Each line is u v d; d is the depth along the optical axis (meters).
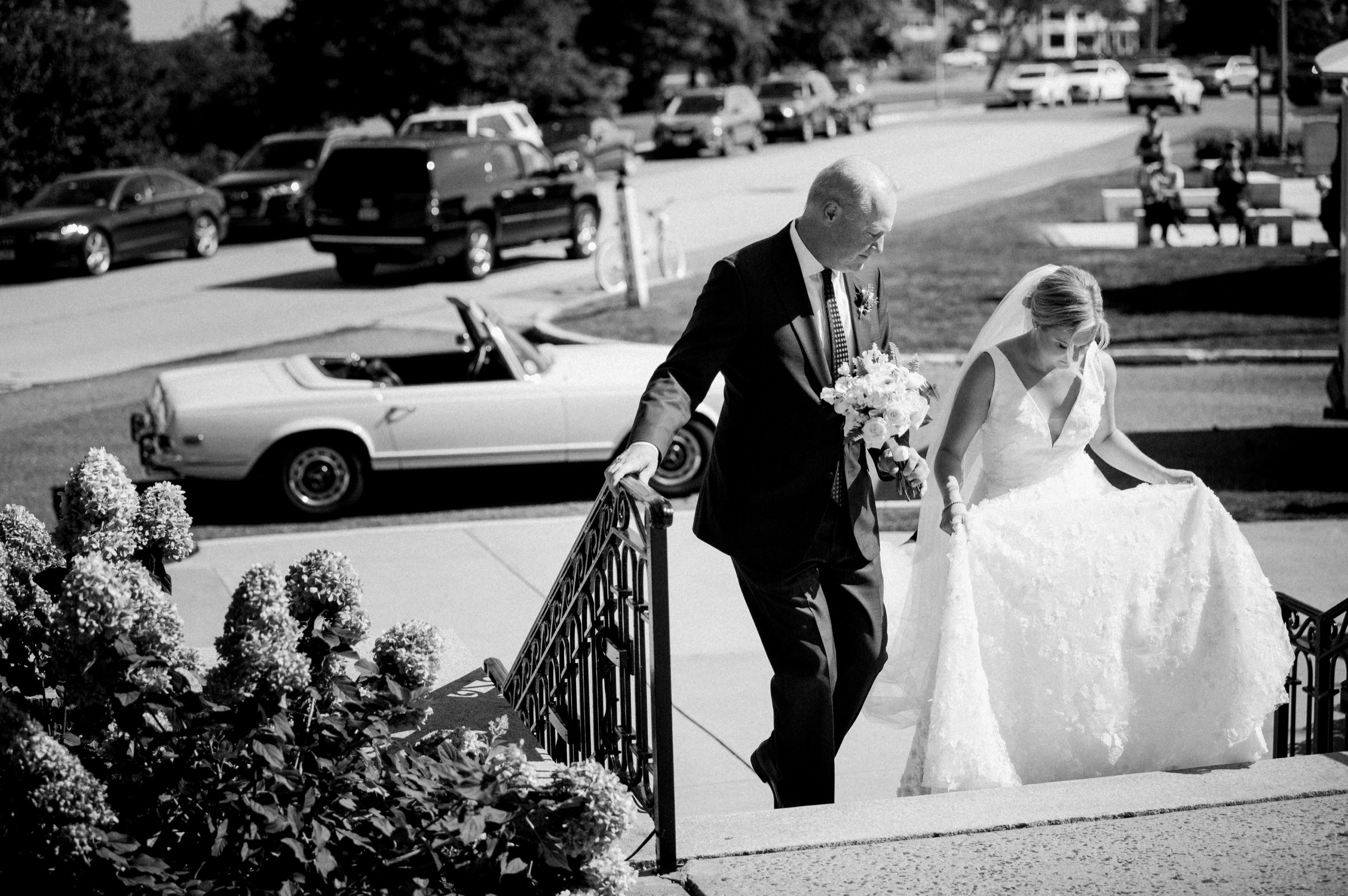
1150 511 4.22
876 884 3.32
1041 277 4.60
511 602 7.74
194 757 3.15
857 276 4.37
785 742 4.37
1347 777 3.86
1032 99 60.19
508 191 20.78
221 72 39.56
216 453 9.27
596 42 53.69
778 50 64.38
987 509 4.27
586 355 10.39
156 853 3.08
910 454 4.28
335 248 20.12
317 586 3.33
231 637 3.05
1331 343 14.77
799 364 4.19
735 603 7.78
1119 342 14.94
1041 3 86.38
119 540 3.48
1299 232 23.09
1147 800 3.74
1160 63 53.03
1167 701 4.27
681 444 9.91
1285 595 4.93
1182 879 3.30
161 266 23.92
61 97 31.19
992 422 4.53
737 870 3.42
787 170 35.25
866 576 4.46
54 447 11.66
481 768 3.19
